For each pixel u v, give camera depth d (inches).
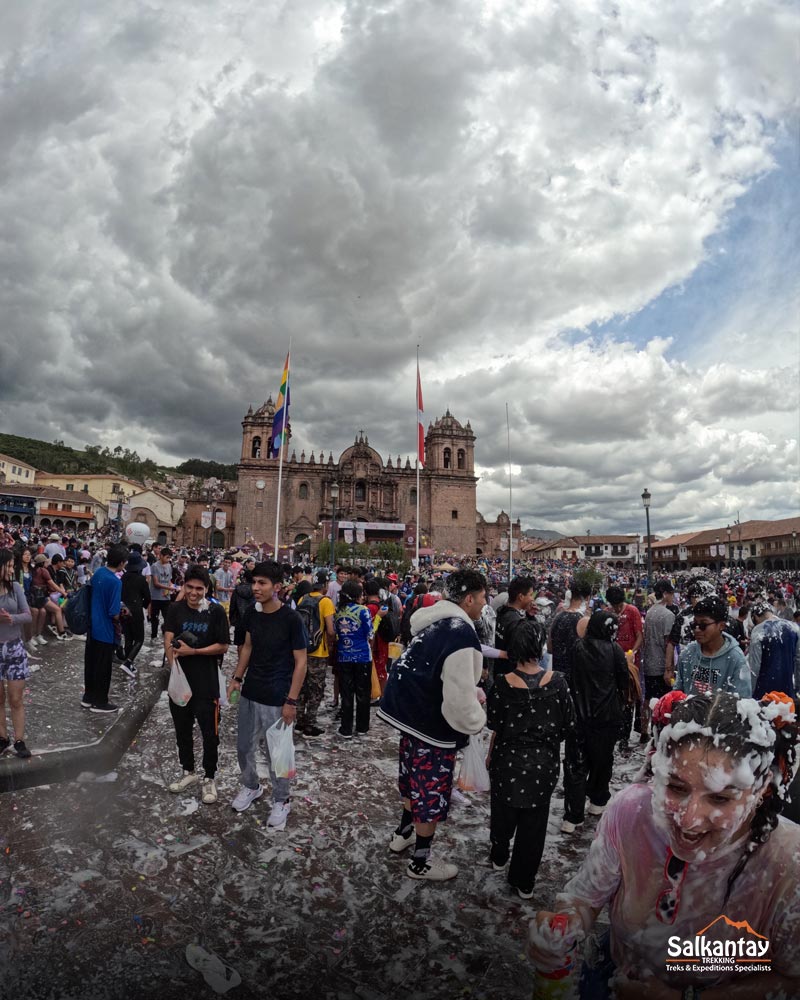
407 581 1032.2
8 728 250.8
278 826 188.5
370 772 244.1
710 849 56.2
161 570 537.0
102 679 290.8
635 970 63.9
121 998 113.2
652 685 304.7
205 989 116.7
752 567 3668.8
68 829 180.7
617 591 313.6
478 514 3634.4
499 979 121.6
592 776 206.5
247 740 201.3
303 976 121.5
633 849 62.5
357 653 296.8
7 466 3516.2
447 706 155.3
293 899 149.6
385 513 3253.0
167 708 329.1
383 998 115.7
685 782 55.5
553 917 64.3
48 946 127.5
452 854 177.9
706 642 188.2
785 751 57.5
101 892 148.9
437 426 3393.2
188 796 211.3
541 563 3036.4
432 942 133.8
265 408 3196.4
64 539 1083.3
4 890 147.3
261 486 3107.8
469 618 168.6
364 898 151.3
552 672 164.9
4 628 215.8
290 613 202.8
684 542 4252.0
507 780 157.3
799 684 219.0
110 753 232.1
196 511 3388.3
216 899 148.3
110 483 3764.8
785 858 57.4
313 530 3097.9
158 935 133.0
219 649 210.1
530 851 152.9
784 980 57.4
